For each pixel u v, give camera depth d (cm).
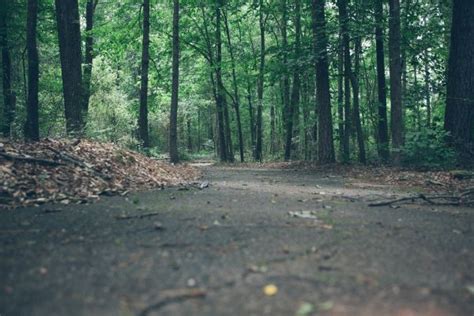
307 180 1208
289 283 312
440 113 2431
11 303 274
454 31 1402
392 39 1480
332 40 1741
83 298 281
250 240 433
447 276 340
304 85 2555
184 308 267
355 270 346
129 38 2112
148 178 994
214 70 2856
